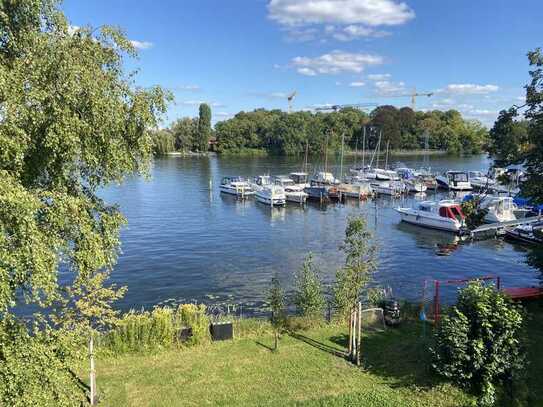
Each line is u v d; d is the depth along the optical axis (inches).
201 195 2787.9
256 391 520.7
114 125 388.2
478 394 483.8
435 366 503.8
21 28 378.3
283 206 2447.1
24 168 383.9
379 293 877.2
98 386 535.2
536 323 686.5
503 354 482.0
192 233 1765.5
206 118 6190.9
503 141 754.2
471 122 6855.3
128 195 2765.7
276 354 621.6
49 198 386.3
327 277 1197.1
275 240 1667.1
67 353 414.9
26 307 884.6
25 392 357.7
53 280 362.6
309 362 595.5
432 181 3080.7
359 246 657.6
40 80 352.8
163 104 424.8
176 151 6299.2
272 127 6058.1
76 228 406.6
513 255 1470.2
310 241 1654.8
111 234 459.2
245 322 745.0
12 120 332.2
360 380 542.3
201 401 501.7
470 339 491.2
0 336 363.6
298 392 516.1
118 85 399.9
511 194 2385.6
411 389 509.4
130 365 592.7
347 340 669.3
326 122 6102.4
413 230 1860.2
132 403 499.5
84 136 383.2
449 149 6023.6
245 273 1249.4
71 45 376.8
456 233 1739.7
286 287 1107.3
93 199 464.8
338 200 2620.6
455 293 1055.6
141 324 637.9
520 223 1747.0
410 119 6220.5
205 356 617.9
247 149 6156.5
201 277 1211.2
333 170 4158.5
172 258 1398.9
